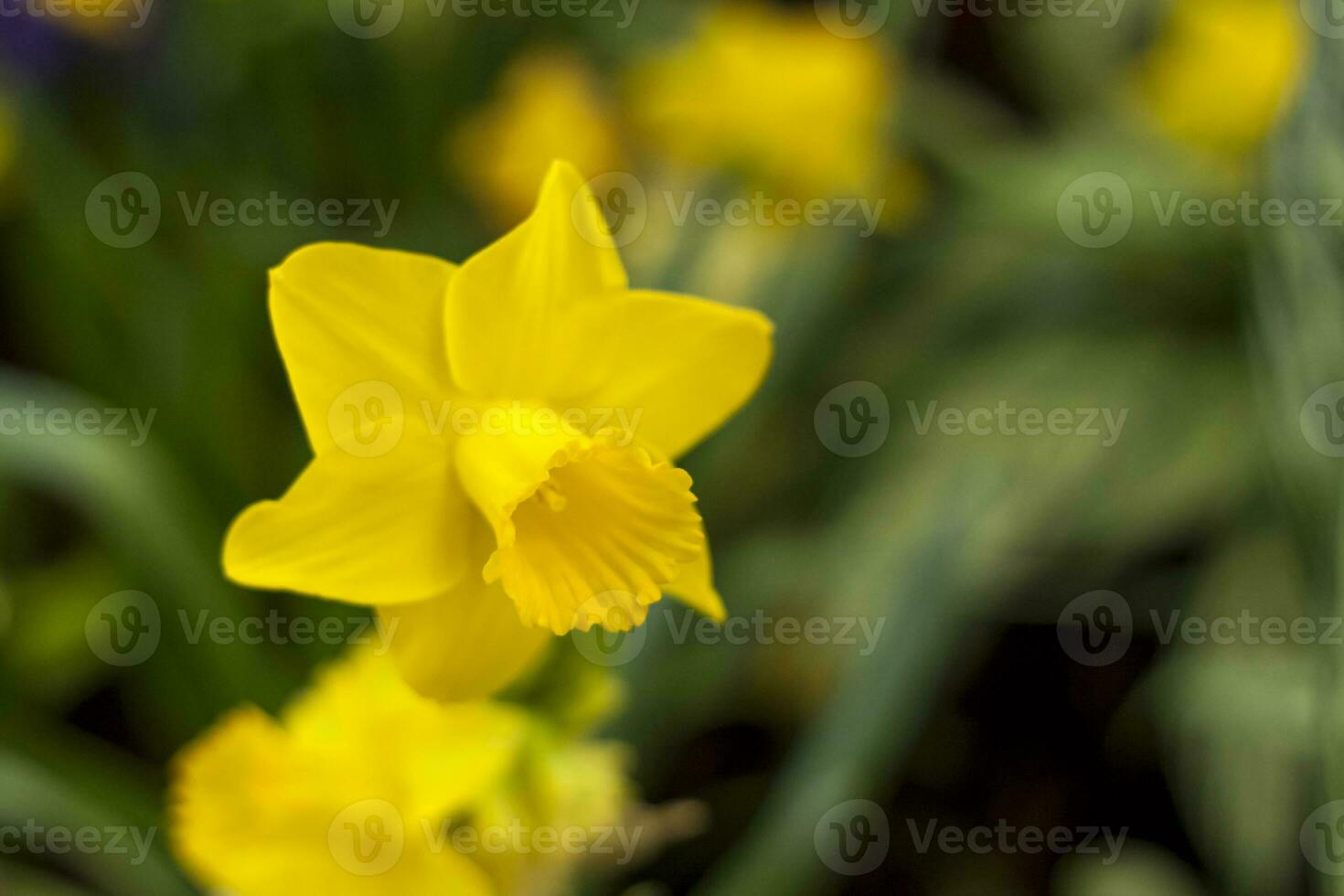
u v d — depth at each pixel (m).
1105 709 1.43
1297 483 0.89
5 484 1.38
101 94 1.53
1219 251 1.54
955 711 1.45
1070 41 1.90
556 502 0.82
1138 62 1.80
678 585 0.83
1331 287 0.87
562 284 0.81
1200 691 1.28
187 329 1.32
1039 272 1.67
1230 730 1.25
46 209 1.32
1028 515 1.41
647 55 1.61
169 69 1.52
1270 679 1.24
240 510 1.27
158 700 1.11
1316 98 0.87
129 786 1.03
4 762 0.98
